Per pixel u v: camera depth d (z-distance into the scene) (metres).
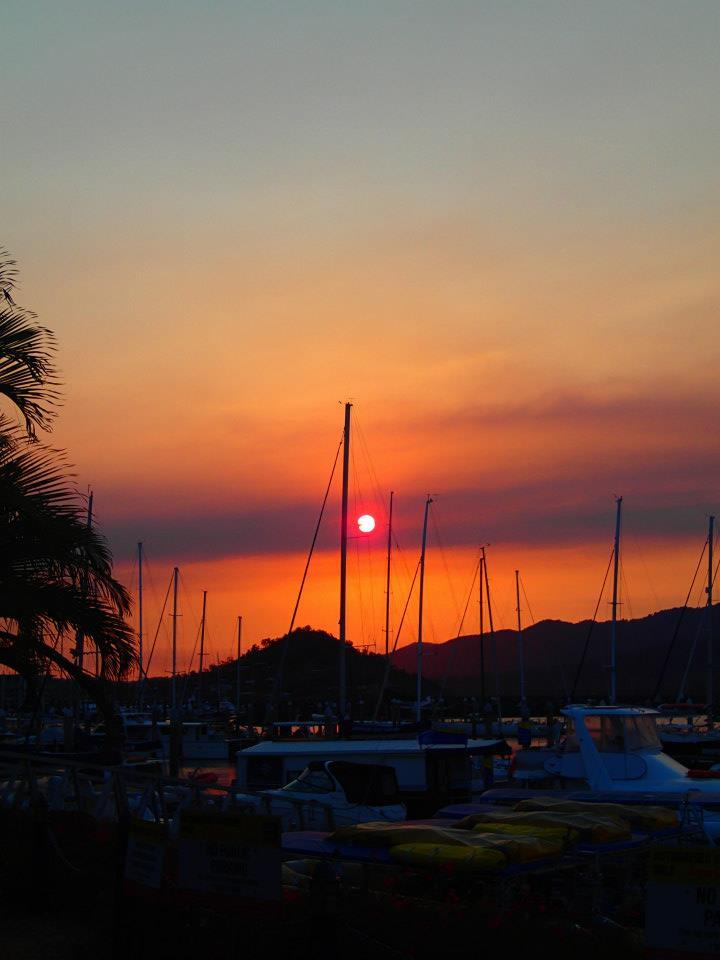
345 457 44.75
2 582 12.95
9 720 48.31
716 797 13.88
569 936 7.56
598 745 17.69
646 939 6.21
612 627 67.75
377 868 9.63
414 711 66.06
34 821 10.74
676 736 42.53
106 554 13.55
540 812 10.72
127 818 8.80
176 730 35.41
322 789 18.83
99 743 44.16
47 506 13.20
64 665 13.94
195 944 7.87
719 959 5.96
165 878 8.38
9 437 13.84
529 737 59.50
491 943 7.42
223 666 149.12
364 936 7.22
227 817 7.76
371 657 89.06
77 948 9.20
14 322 14.01
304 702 77.25
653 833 10.55
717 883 6.02
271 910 7.41
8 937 9.60
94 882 10.54
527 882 9.46
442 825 10.55
